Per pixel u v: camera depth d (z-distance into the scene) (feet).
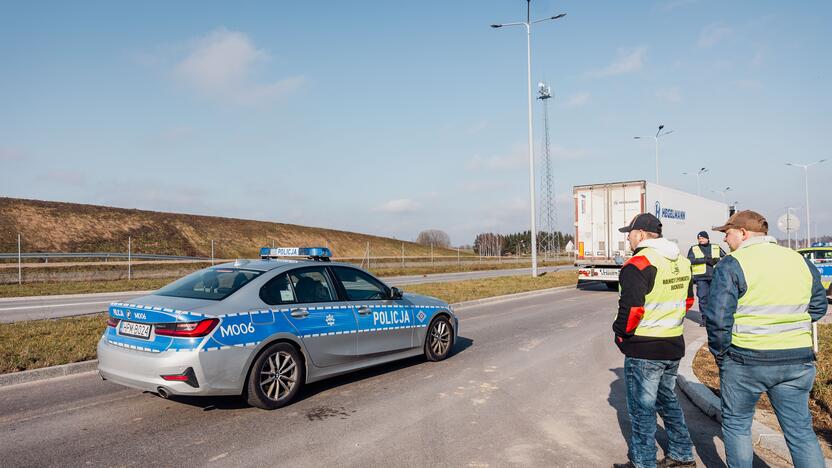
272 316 18.45
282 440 15.28
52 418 17.08
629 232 13.79
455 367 24.58
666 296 12.58
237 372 17.13
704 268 36.58
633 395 13.00
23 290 61.46
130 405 18.48
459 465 13.64
